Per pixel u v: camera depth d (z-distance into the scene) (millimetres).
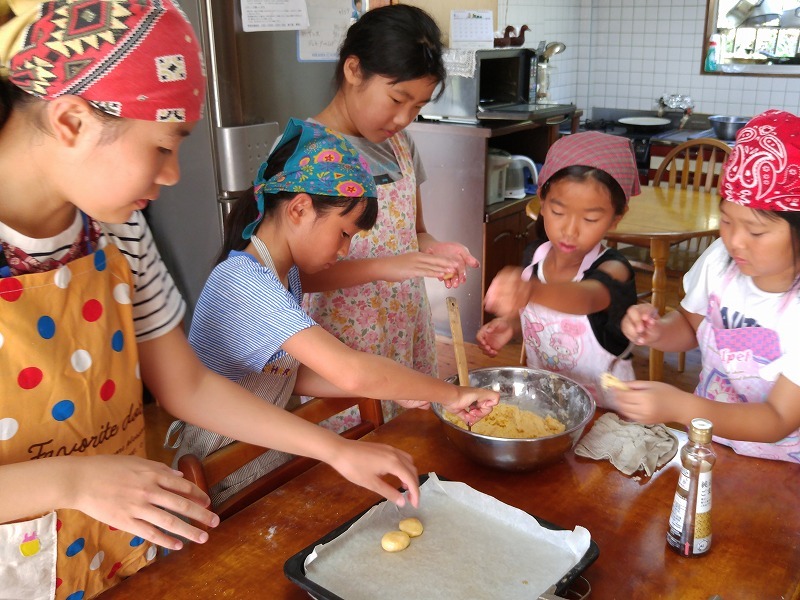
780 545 1041
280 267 1332
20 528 888
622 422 1361
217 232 2549
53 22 721
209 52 2336
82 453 949
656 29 5160
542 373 1454
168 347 1066
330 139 1293
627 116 5461
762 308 1296
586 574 981
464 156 3500
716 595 931
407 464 1047
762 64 4863
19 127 792
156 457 2646
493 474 1230
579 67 5559
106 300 940
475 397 1245
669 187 3689
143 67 740
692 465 981
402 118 1610
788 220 1127
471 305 3727
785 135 1105
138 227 1020
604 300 1555
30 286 851
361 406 1466
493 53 3586
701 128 5082
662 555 1020
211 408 1074
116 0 731
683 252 4832
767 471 1232
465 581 933
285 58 2564
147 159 788
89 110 742
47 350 874
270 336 1186
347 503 1149
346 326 1756
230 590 963
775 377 1286
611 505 1141
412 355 1971
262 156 2541
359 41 1560
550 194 1547
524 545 1006
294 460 1310
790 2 4652
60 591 969
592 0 5340
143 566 1086
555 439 1155
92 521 986
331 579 937
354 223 1298
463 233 3633
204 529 1082
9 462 877
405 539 1002
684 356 3359
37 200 845
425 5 3512
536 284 1460
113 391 975
